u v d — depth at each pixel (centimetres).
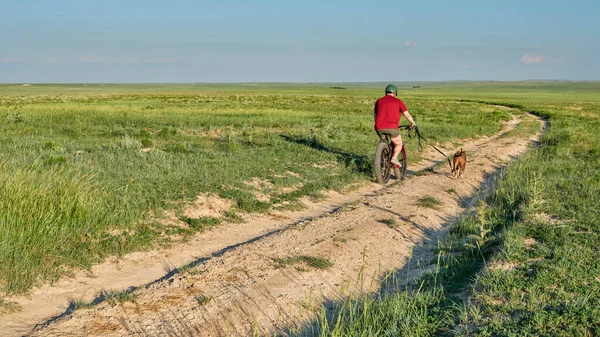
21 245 607
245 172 1132
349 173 1250
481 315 472
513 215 873
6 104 4353
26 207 664
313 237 762
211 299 538
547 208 878
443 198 1077
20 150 1255
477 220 870
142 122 2534
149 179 988
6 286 535
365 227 823
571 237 703
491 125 3128
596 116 4306
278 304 537
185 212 847
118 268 634
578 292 505
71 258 624
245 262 647
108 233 715
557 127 2989
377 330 454
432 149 1870
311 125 2545
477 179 1321
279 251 694
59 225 680
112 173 995
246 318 504
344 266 659
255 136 1930
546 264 583
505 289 525
